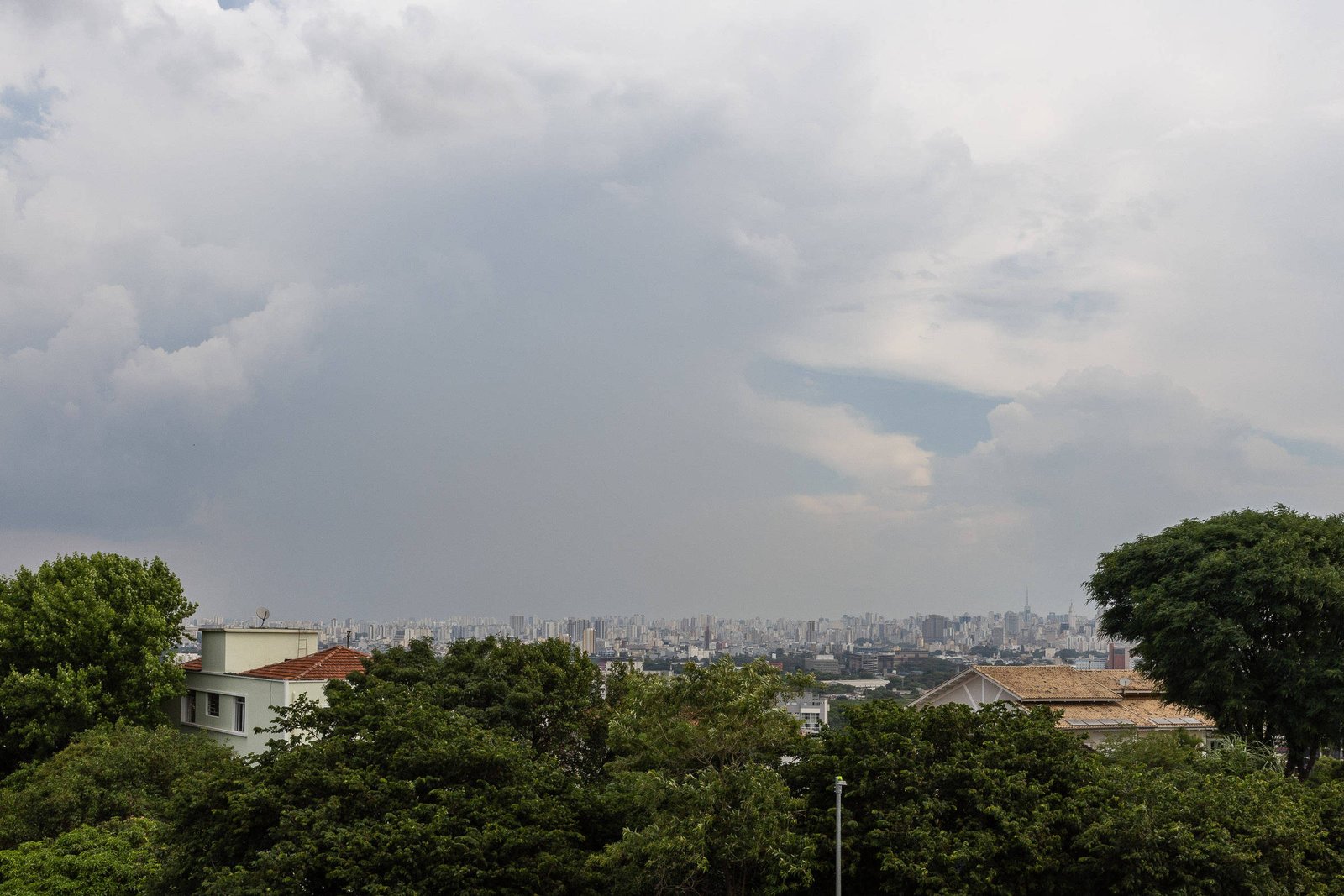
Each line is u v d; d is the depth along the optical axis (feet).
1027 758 71.00
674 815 64.95
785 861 62.69
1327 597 97.04
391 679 104.73
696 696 73.20
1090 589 119.75
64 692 127.13
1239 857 61.52
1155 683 117.50
